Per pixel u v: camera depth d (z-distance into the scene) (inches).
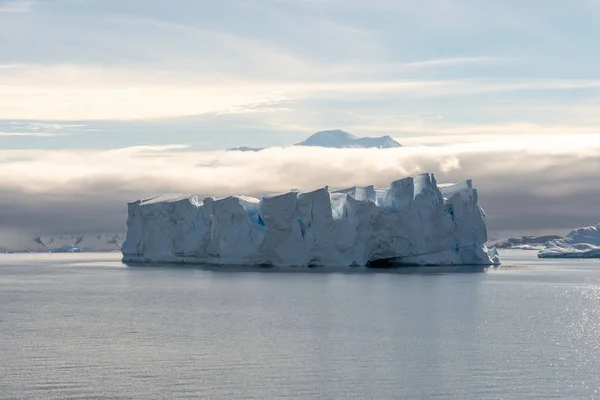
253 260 6127.0
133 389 2198.6
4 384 2253.9
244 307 4028.1
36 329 3267.7
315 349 2733.8
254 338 2977.4
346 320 3486.7
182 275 6318.9
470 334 3083.2
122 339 2977.4
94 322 3491.6
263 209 5880.9
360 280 5526.6
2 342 2920.8
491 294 4719.5
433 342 2881.4
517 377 2330.2
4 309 4084.6
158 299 4510.3
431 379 2303.2
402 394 2151.8
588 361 2544.3
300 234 5964.6
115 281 6058.1
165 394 2151.8
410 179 6102.4
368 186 6304.1
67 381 2283.5
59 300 4584.2
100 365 2485.2
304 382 2268.7
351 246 6018.7
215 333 3115.2
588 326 3329.2
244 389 2196.1
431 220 6122.1
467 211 6441.9
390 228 6058.1
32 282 6289.4
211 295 4672.7
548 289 5241.1
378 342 2878.9
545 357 2603.3
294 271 6230.3
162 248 7032.5
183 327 3292.3
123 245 7564.0
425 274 6087.6
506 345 2832.2
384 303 4173.2
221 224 6181.1
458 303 4192.9
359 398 2117.4
